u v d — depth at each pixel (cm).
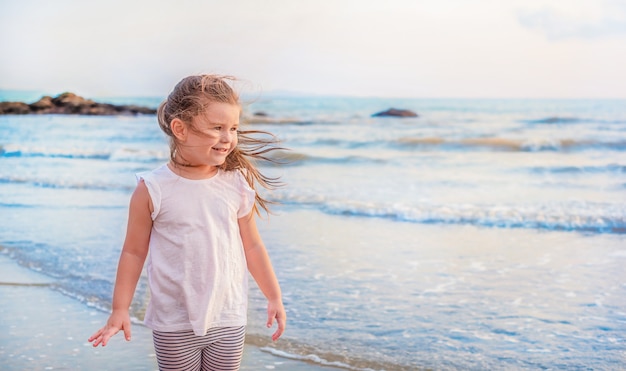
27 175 1116
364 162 1256
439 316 431
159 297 246
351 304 454
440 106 2022
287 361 358
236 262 253
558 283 504
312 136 1625
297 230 693
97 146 1528
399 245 630
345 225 721
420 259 577
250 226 262
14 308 456
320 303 456
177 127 241
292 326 412
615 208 786
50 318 437
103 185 1004
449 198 889
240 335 253
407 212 773
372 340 389
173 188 246
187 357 248
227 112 240
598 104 1850
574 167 1136
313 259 574
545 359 362
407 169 1172
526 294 478
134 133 1742
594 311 441
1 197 903
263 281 264
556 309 445
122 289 246
